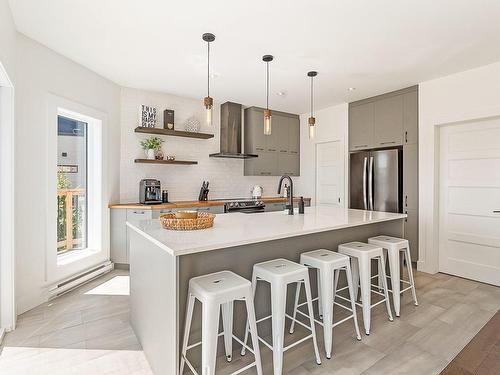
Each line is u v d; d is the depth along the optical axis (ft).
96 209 12.42
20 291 8.69
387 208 13.74
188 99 15.70
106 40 9.18
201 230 6.70
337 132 16.67
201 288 5.21
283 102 16.16
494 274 11.04
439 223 12.55
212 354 5.00
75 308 9.06
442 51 9.78
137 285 7.32
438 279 11.64
